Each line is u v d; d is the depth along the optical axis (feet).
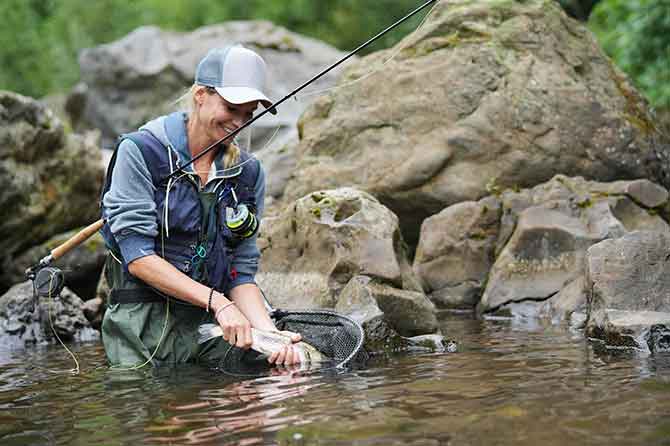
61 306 18.89
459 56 23.56
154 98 48.75
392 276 16.46
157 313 14.39
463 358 13.32
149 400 11.23
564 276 19.44
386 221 17.35
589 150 22.82
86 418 10.43
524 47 23.77
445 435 8.68
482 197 22.45
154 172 13.97
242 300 14.58
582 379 11.10
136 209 13.74
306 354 13.37
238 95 13.65
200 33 50.19
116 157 13.97
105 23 78.07
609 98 23.54
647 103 24.44
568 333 15.71
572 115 22.98
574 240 19.74
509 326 17.31
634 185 20.98
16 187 23.36
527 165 22.56
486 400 10.07
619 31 39.04
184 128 14.20
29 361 15.71
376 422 9.29
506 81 23.18
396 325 15.98
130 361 14.19
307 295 17.07
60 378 13.48
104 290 19.94
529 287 19.49
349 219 17.34
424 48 24.02
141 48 49.37
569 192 20.93
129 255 13.70
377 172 23.13
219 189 14.28
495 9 24.12
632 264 15.90
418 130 23.25
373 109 23.81
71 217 25.80
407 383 11.35
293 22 82.64
